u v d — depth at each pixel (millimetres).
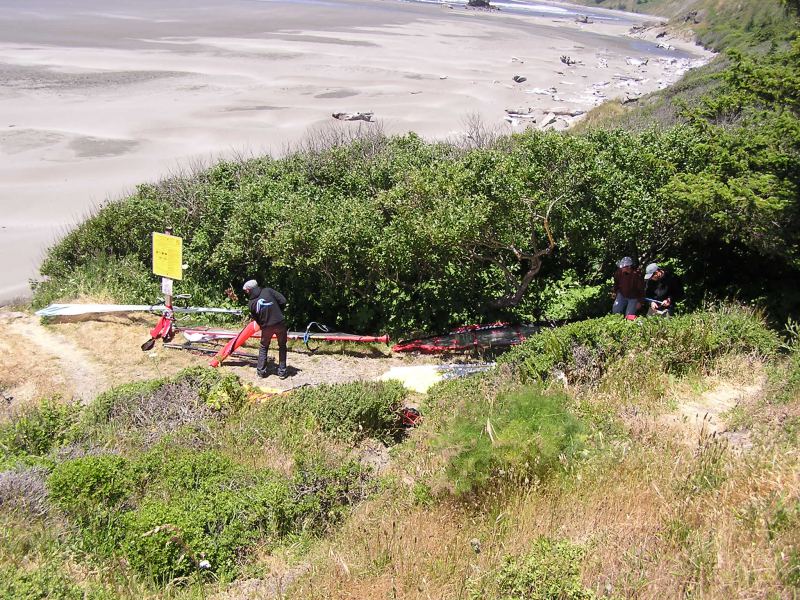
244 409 9609
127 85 37031
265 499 6789
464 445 6676
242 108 33375
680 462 6344
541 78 45844
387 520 6305
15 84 35719
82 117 30750
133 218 15656
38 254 18391
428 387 10562
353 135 25859
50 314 13430
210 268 14672
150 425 8992
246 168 17891
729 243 11312
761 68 10781
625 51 64688
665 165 11828
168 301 12750
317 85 39219
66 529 6414
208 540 6242
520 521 5859
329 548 6145
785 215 9289
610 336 9531
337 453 8156
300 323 13578
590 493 6062
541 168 11898
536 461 6496
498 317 12984
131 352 12312
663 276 11703
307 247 12906
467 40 61750
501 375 9367
